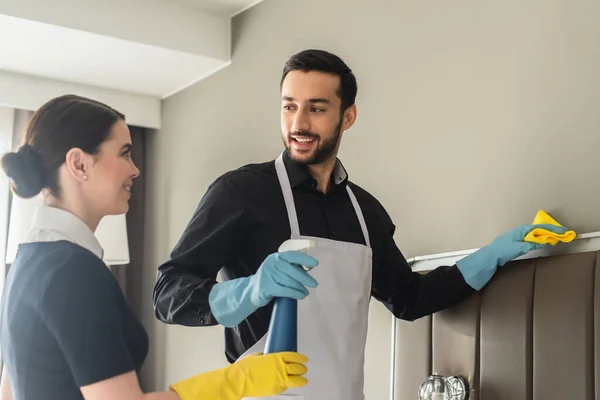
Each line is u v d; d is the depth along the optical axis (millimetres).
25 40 3018
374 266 1965
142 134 3941
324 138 1743
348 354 1726
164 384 3619
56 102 1333
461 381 1876
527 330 1766
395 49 2449
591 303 1644
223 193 1749
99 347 1135
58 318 1132
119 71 3439
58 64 3324
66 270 1159
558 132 1902
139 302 3824
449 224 2178
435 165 2248
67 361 1148
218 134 3371
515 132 2016
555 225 1789
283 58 2992
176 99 3732
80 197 1312
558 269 1733
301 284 1410
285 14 3004
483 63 2137
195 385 1232
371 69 2537
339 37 2701
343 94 1778
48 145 1292
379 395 2354
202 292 1572
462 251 2053
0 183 3557
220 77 3395
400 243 2338
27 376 1171
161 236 3746
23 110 3584
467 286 1904
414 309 1963
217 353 3242
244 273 1773
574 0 1906
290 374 1310
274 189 1777
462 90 2193
